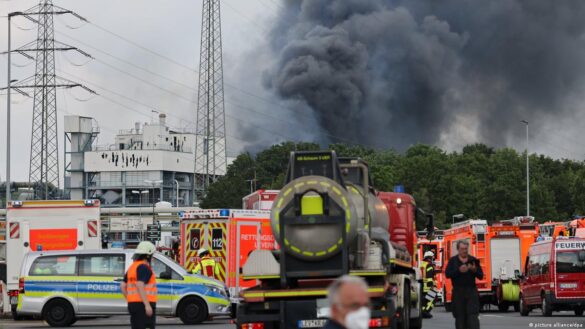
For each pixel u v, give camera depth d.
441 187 160.00
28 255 36.44
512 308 59.06
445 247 56.16
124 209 156.50
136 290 21.17
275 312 22.28
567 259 41.59
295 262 22.42
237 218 39.47
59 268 36.22
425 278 41.81
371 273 22.77
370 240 24.30
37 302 35.94
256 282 39.53
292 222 22.31
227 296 36.72
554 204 171.88
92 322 40.06
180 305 36.28
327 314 21.98
